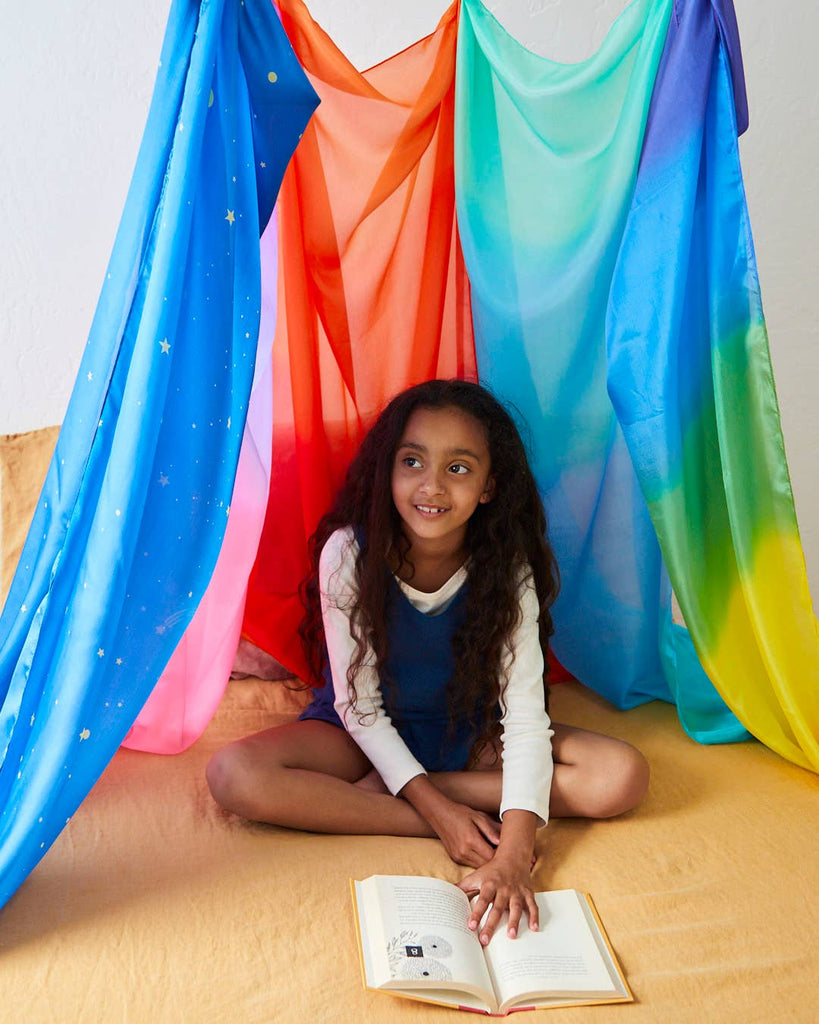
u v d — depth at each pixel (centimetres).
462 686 137
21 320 192
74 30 182
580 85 137
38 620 115
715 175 131
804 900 116
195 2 112
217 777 127
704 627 145
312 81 139
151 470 110
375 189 146
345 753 138
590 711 168
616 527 160
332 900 113
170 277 106
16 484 174
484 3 188
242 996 99
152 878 117
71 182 188
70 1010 96
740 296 131
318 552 149
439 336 157
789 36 196
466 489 132
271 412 145
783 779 145
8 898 110
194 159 107
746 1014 99
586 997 100
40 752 110
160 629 116
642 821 133
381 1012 98
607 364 138
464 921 109
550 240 147
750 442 135
